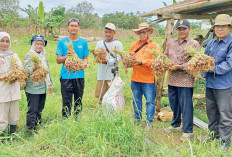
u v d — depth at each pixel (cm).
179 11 475
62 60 432
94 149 308
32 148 339
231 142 369
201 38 614
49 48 1661
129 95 674
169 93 438
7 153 308
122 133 341
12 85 394
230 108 360
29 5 2272
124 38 3450
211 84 367
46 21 2353
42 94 446
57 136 359
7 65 388
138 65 446
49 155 315
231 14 543
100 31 3438
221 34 349
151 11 566
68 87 451
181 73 401
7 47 391
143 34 432
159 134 447
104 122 360
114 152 328
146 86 451
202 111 574
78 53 452
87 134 348
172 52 412
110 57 486
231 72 354
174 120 451
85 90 714
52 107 525
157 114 538
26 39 2098
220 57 355
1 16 2788
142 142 352
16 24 3456
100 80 515
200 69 342
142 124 451
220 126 368
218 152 312
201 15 536
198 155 305
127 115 409
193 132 452
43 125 446
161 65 382
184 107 410
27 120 426
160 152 322
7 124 404
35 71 394
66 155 319
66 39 446
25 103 550
